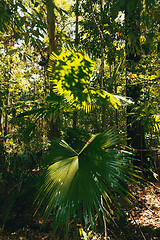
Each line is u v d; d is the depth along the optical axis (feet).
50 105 8.41
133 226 12.12
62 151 5.71
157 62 11.10
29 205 14.10
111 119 26.96
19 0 8.66
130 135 15.01
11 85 22.56
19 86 25.29
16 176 15.08
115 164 4.78
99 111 24.86
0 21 8.91
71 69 6.48
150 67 11.52
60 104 7.80
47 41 22.20
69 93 6.97
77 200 4.09
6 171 15.51
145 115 9.63
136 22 9.85
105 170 4.63
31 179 14.55
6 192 13.87
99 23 14.37
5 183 14.37
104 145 5.13
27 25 8.89
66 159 5.21
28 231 12.96
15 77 24.71
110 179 4.52
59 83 6.82
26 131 9.68
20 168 15.64
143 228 11.89
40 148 18.12
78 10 19.30
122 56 7.35
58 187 4.44
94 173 4.53
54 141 6.25
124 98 7.16
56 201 4.25
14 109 13.94
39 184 5.23
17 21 8.88
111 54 14.21
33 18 8.92
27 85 27.12
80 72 6.49
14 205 13.74
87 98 6.98
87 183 4.32
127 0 5.30
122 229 11.39
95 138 5.50
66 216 3.98
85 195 4.16
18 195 13.67
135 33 6.98
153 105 10.53
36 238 12.20
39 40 9.20
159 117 9.35
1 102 14.39
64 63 6.32
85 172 4.53
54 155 5.70
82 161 4.89
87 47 16.92
